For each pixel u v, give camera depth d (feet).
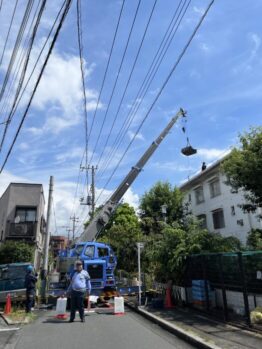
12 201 114.21
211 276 40.81
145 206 112.27
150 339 30.25
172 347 27.30
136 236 107.24
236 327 31.83
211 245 47.11
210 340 27.07
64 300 43.83
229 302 38.70
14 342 29.84
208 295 40.73
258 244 49.67
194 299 44.01
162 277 53.57
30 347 27.86
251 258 33.63
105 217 71.36
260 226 76.74
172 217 107.14
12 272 55.62
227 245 47.57
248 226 80.12
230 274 35.94
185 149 73.67
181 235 48.73
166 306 47.39
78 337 31.30
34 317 44.06
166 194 110.32
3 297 53.78
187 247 47.19
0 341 30.37
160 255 49.83
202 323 34.60
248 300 34.65
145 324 38.06
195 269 45.21
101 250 61.57
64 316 42.86
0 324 39.63
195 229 49.57
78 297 39.99
